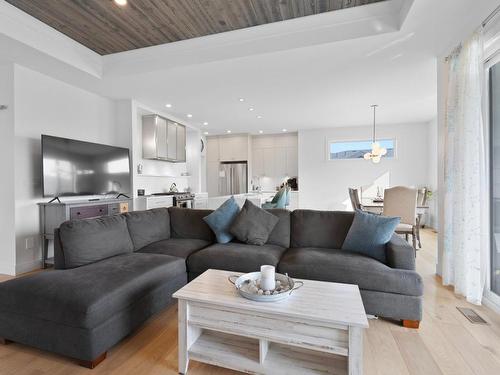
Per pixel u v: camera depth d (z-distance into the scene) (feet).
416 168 21.81
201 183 26.13
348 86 13.39
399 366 5.22
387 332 6.39
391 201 13.80
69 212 11.21
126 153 15.17
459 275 8.39
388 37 8.86
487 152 8.08
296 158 25.79
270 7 8.76
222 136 26.61
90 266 6.82
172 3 8.57
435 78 12.37
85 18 9.32
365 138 22.90
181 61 11.07
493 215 8.11
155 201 16.71
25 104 11.06
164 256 7.89
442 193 10.07
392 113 18.76
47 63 10.67
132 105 15.44
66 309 5.05
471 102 7.89
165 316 7.20
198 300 4.94
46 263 11.51
